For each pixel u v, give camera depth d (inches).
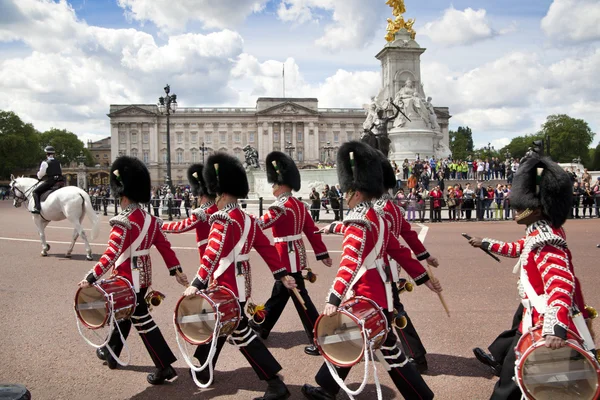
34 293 406.0
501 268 492.4
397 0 1953.7
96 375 245.1
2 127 4392.2
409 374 194.4
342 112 5231.3
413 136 1743.4
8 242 740.7
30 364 257.6
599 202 1143.6
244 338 215.3
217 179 225.1
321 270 499.5
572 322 166.6
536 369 157.4
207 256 212.4
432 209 1085.1
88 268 520.1
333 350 180.2
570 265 169.9
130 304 227.9
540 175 176.1
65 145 5821.9
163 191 1641.2
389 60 1914.4
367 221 189.8
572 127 4790.8
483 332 299.4
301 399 218.4
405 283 238.1
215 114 5132.9
